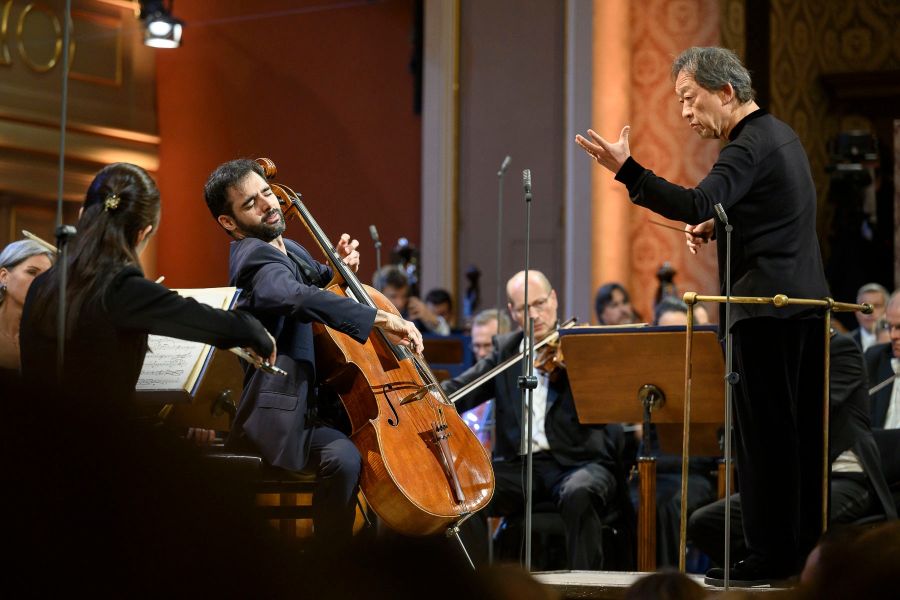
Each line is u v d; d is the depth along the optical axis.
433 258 32.25
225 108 38.38
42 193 35.69
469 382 17.27
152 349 11.22
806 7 32.91
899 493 15.20
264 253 12.32
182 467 2.71
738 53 29.48
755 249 11.34
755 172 11.16
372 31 36.50
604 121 29.27
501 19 31.66
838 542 3.86
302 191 37.25
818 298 11.34
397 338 12.90
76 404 2.70
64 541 2.61
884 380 19.47
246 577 2.68
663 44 29.02
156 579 2.63
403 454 11.92
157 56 39.41
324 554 2.95
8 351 14.56
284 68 37.66
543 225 30.92
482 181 31.80
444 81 32.22
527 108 31.27
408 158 35.84
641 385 14.80
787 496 11.34
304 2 37.44
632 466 18.95
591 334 14.82
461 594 2.92
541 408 17.58
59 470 2.63
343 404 12.55
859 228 31.88
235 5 38.41
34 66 35.47
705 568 18.55
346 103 36.75
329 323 11.62
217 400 13.12
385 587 2.87
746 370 11.41
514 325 24.33
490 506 17.03
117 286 9.84
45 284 10.27
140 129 38.69
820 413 11.70
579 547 16.03
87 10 37.00
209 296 11.55
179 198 38.91
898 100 33.34
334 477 11.73
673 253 29.06
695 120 11.77
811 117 33.12
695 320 19.97
